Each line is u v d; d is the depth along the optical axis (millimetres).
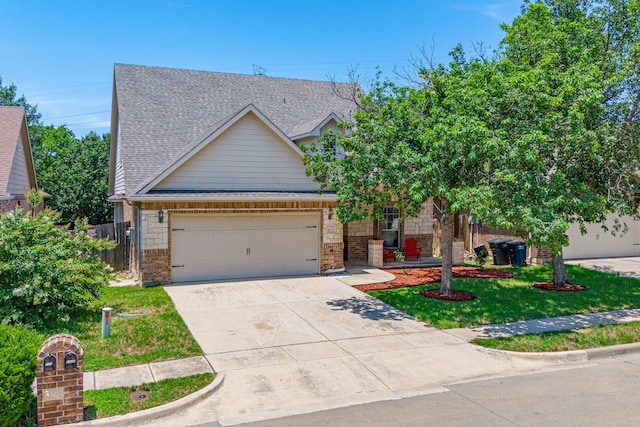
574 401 7434
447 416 6871
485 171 11844
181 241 16047
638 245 23969
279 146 17188
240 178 16688
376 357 9391
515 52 14773
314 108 22938
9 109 23219
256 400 7445
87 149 33781
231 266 16766
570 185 11883
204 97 21594
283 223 17375
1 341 6578
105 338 10008
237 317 12023
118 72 21359
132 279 17141
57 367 6359
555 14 16594
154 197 15180
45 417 6324
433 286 15820
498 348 9883
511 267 19984
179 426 6594
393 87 13781
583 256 22719
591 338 10531
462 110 12039
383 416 6887
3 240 10609
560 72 12875
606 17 15336
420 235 22312
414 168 12055
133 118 19281
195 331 10805
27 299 10273
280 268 17438
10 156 20141
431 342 10359
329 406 7262
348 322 11758
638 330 11203
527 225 10359
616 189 13578
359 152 12664
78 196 32656
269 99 22641
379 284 16125
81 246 12180
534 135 10492
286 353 9531
